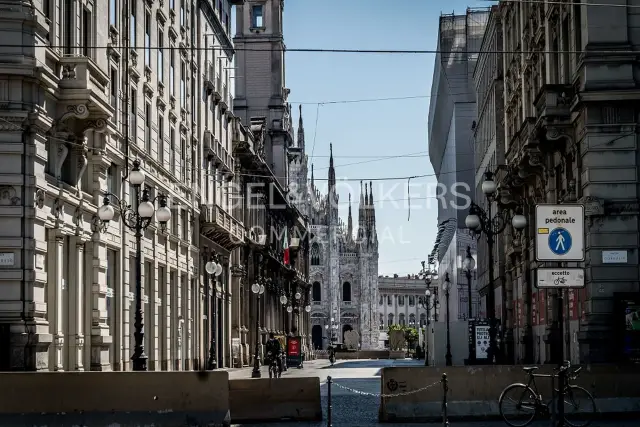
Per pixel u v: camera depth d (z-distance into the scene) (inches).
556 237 864.9
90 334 1491.1
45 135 1301.7
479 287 3801.7
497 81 2957.7
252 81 4926.2
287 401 1148.5
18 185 1245.7
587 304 1509.6
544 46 1902.1
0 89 1241.4
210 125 2687.0
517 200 2182.6
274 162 4881.9
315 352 6314.0
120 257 1680.6
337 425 1104.2
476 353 2174.0
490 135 3248.0
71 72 1343.5
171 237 2119.8
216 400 1008.2
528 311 2212.1
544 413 1028.5
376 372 3147.1
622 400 1136.2
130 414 987.3
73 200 1412.4
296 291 4972.9
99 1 1565.0
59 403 973.2
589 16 1493.6
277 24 4963.1
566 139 1616.6
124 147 1706.4
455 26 4699.8
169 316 2110.0
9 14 1229.7
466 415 1135.6
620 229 1482.5
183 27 2324.1
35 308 1253.7
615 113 1491.1
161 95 2050.9
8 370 1212.5
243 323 3240.7
